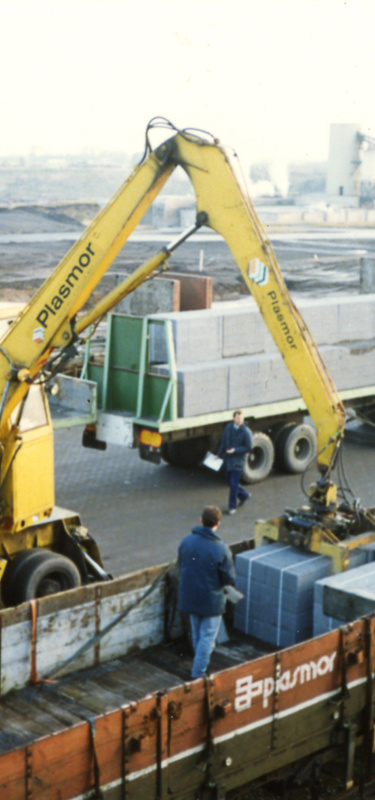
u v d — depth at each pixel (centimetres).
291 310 777
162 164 771
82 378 1320
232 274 3453
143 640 714
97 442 1276
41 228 4391
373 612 662
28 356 779
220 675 553
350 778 642
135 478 1402
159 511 1238
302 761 626
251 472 1349
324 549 761
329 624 702
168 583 724
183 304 1500
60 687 645
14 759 462
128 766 513
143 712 517
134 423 1226
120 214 769
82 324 848
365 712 655
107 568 1023
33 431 814
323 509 791
